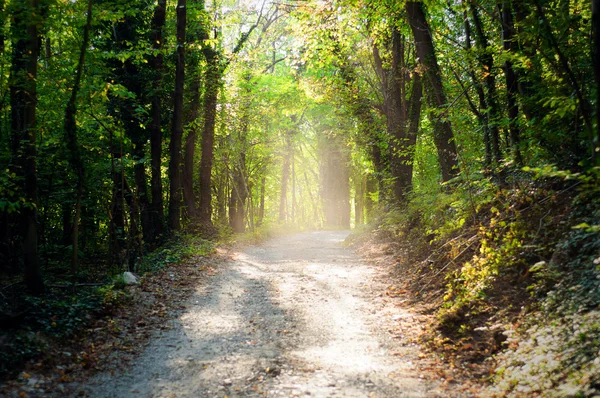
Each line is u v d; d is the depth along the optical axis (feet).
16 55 32.94
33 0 27.09
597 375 14.08
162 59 61.87
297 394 17.56
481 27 39.34
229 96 85.61
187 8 65.26
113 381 19.22
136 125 61.57
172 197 59.52
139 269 40.37
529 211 26.84
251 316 28.04
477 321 22.40
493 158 33.68
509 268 24.63
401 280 34.73
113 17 32.09
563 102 22.91
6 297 27.53
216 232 70.79
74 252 31.76
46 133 41.19
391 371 19.40
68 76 34.78
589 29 25.32
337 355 21.42
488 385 17.24
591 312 17.30
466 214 32.60
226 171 99.04
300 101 98.73
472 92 46.01
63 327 23.15
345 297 31.89
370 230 62.18
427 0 43.98
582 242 21.49
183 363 20.98
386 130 66.64
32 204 28.07
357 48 68.08
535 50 26.35
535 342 18.10
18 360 19.27
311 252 57.41
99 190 49.29
